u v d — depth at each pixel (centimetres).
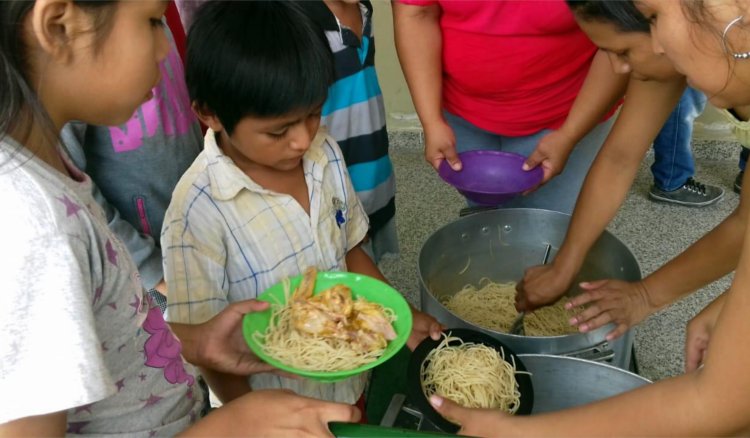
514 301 139
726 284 191
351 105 138
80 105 54
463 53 141
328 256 104
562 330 135
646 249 211
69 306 47
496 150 164
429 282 133
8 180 47
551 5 125
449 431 85
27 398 46
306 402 66
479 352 106
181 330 83
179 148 117
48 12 46
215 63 78
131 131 108
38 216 47
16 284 45
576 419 72
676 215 228
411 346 111
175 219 88
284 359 85
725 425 65
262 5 79
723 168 255
